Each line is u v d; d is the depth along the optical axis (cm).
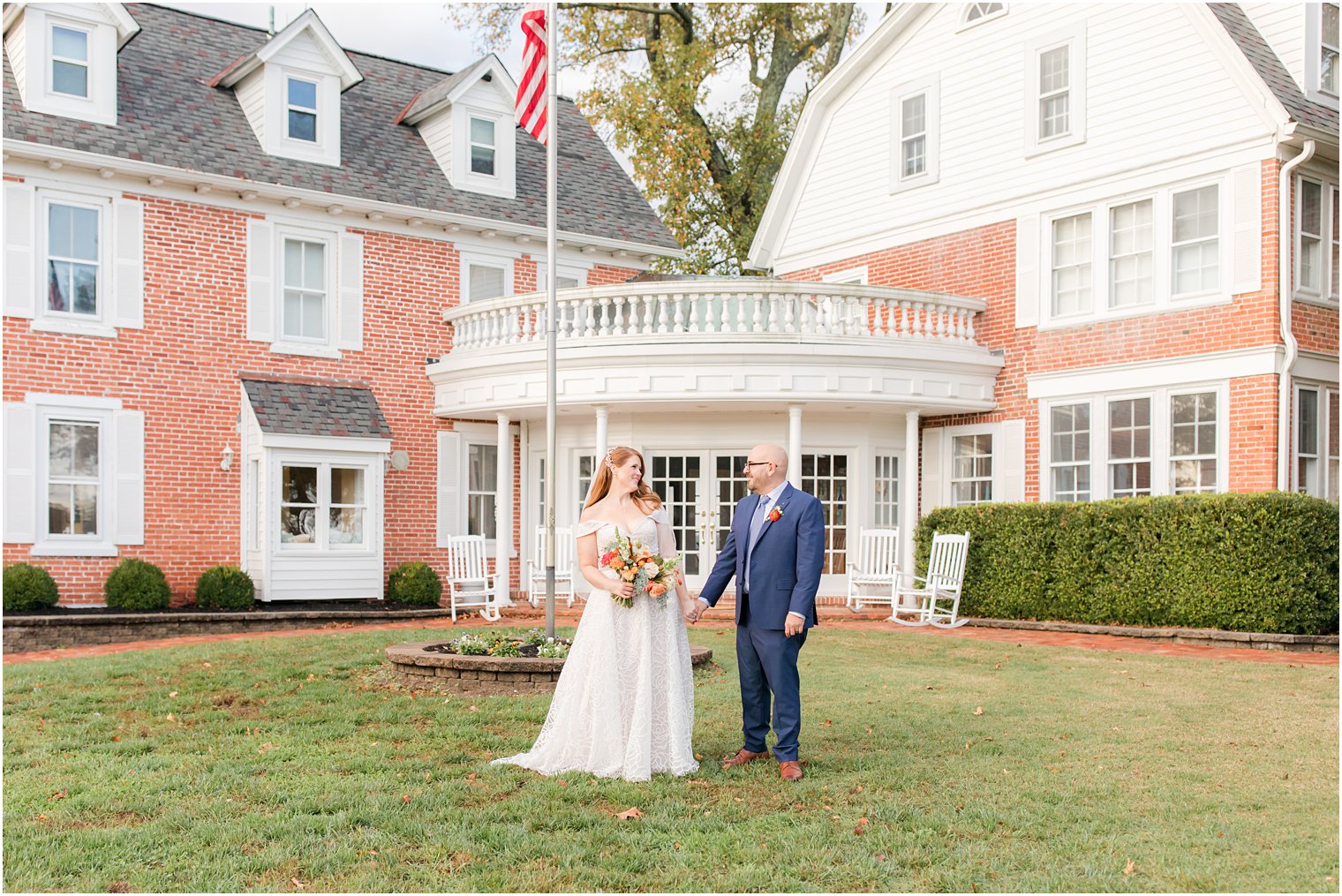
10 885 472
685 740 652
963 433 1805
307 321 1795
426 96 2028
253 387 1695
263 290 1739
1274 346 1417
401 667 964
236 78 1817
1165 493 1536
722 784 621
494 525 1975
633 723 636
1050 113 1711
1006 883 465
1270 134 1429
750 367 1609
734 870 482
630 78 3197
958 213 1839
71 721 821
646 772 629
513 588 1936
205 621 1477
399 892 462
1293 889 456
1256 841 514
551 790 602
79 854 507
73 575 1550
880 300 1684
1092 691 910
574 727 651
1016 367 1730
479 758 687
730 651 1172
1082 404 1647
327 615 1573
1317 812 559
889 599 1722
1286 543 1245
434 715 820
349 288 1822
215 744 735
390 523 1836
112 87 1639
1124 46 1603
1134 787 607
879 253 1986
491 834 527
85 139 1574
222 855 507
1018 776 631
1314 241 1495
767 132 3238
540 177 2127
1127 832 530
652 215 2223
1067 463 1661
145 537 1612
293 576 1661
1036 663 1088
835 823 547
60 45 1598
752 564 650
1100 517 1427
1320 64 1513
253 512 1684
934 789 605
